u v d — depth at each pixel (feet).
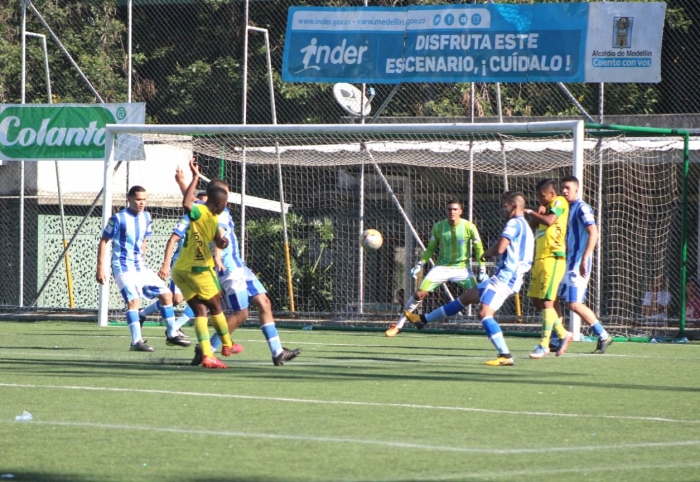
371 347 102.42
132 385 64.85
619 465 39.78
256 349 96.99
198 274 76.07
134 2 188.14
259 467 38.86
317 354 92.38
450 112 176.86
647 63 124.36
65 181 165.78
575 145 110.73
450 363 83.20
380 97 182.50
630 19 124.67
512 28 129.08
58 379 68.23
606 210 146.51
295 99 199.00
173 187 171.53
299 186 168.86
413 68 133.28
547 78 128.06
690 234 150.10
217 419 50.75
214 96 208.03
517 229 81.35
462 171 156.25
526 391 63.82
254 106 202.49
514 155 139.54
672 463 40.29
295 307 163.94
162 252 172.04
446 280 114.83
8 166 166.40
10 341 105.40
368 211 158.30
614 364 83.92
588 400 59.67
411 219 156.76
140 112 136.36
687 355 95.04
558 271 87.71
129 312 94.43
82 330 125.39
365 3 135.13
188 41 215.10
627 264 147.74
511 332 124.57
